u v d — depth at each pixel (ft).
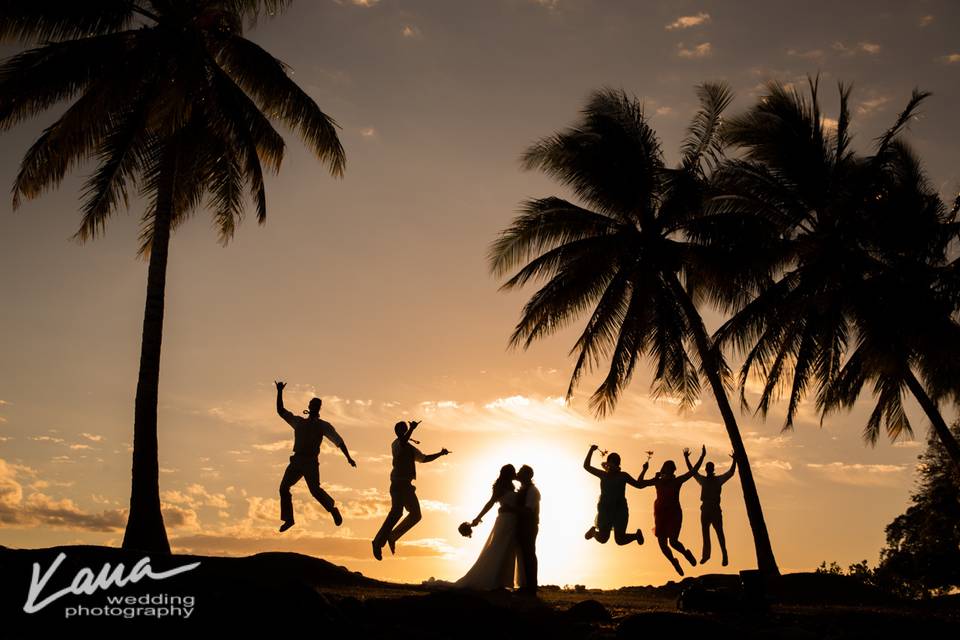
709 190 92.17
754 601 44.04
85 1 66.85
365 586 49.57
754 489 82.33
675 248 90.68
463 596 37.40
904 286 82.74
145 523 63.87
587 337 93.56
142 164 72.84
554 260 91.97
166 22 70.64
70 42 67.15
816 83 93.20
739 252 85.66
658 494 63.82
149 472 65.10
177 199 78.02
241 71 72.79
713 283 90.38
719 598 44.42
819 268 86.12
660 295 92.63
